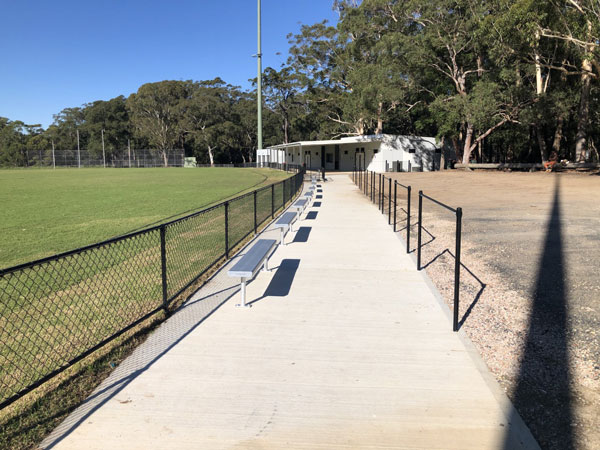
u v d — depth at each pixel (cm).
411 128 5484
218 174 4025
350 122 5244
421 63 3553
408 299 525
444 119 3894
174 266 694
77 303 525
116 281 613
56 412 297
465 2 3180
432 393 318
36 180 3441
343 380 337
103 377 345
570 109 3416
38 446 262
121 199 1805
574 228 902
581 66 3012
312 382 334
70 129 9288
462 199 1578
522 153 5041
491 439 266
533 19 2131
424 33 3484
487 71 3500
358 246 826
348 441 265
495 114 3250
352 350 389
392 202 1551
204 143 8256
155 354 382
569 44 2506
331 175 3519
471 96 3266
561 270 609
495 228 941
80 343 409
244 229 1014
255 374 347
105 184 2822
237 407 302
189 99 8375
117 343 406
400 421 284
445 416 289
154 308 498
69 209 1481
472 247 776
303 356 378
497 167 3588
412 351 386
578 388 322
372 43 4162
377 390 322
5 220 1230
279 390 323
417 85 3803
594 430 273
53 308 511
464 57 3734
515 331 424
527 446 259
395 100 3747
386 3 3691
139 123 7944
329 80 5500
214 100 7875
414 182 2498
